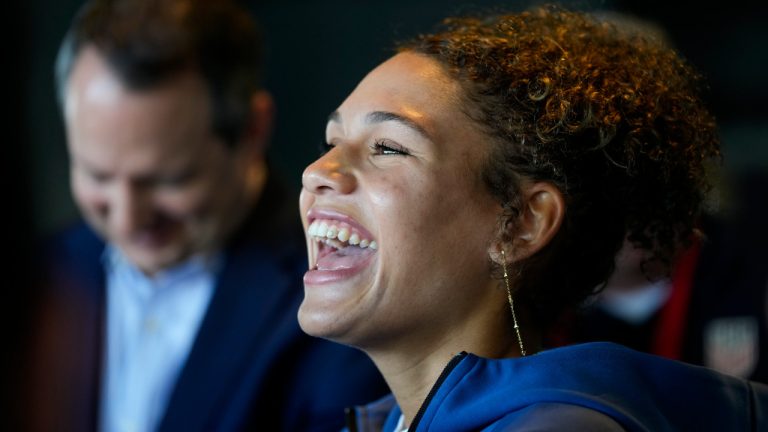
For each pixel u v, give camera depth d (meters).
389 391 1.84
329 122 1.24
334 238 1.18
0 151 3.60
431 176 1.14
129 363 2.14
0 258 3.36
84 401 2.17
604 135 1.16
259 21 3.90
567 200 1.18
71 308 2.22
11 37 3.61
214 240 2.04
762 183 3.04
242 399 1.89
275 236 2.04
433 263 1.15
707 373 1.15
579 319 1.34
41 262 2.29
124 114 1.91
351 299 1.16
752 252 2.41
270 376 1.88
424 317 1.16
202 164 1.96
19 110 3.63
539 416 0.98
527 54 1.20
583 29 1.33
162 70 1.91
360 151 1.18
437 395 1.07
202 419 1.91
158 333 2.11
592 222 1.21
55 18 3.65
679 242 1.29
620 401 1.02
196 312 2.10
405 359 1.20
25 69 3.63
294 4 3.89
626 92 1.20
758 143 3.77
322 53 3.89
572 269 1.22
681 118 1.25
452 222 1.15
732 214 2.46
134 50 1.91
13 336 2.26
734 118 3.84
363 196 1.16
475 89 1.17
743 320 2.37
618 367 1.08
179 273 2.10
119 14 1.96
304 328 1.18
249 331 1.94
